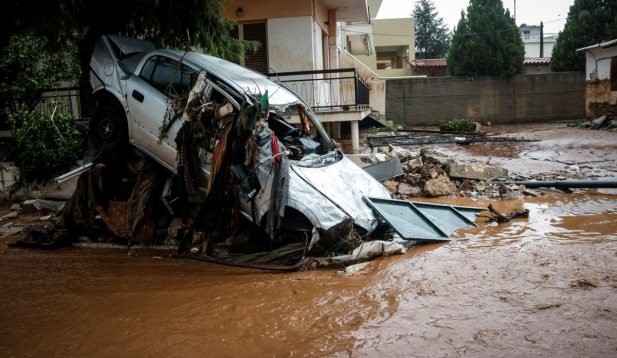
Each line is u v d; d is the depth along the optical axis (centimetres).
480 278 495
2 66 1047
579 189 1000
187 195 681
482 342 360
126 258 683
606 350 336
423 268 541
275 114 796
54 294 527
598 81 2238
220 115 655
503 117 2495
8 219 970
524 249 589
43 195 1070
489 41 2472
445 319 404
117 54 787
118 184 772
